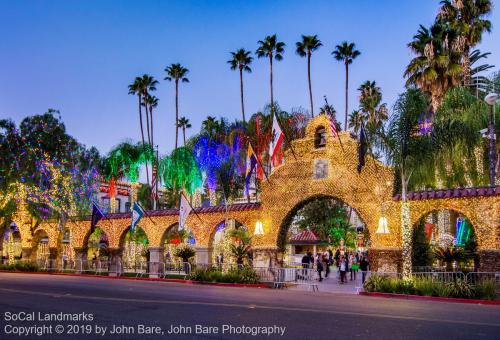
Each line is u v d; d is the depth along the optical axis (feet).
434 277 64.13
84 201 120.67
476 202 63.87
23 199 116.47
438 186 94.02
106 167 150.61
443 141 70.74
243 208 87.40
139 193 181.27
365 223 73.67
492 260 61.67
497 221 62.03
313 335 32.14
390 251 70.64
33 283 77.10
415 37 115.75
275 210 83.05
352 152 76.38
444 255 72.79
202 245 92.53
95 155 127.75
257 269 80.84
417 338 31.32
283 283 76.74
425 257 80.89
